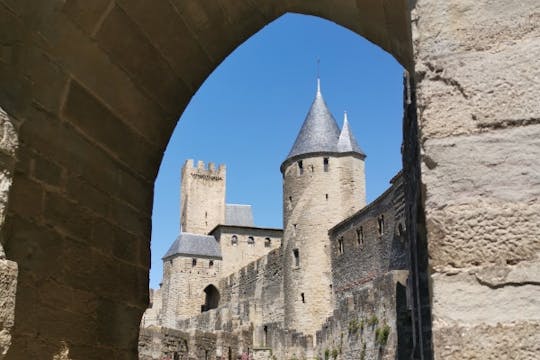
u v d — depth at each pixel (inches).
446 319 123.1
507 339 119.0
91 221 248.7
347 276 2038.6
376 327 1347.2
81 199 243.1
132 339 271.0
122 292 265.6
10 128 189.6
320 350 1724.9
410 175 462.0
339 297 2087.8
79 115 244.8
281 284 2420.0
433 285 126.3
